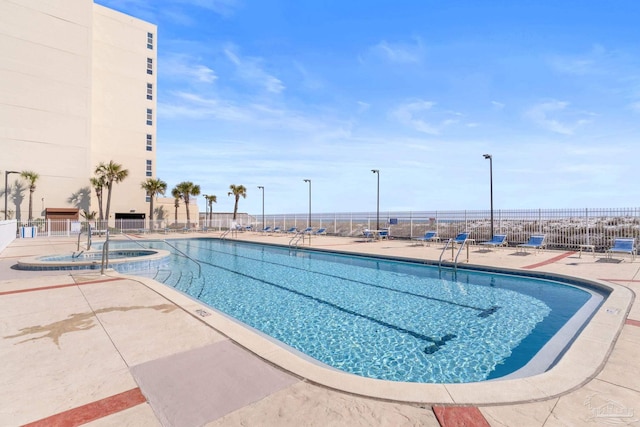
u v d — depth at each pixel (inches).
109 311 216.7
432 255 531.5
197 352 150.6
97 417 100.8
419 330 235.1
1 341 164.6
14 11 1168.8
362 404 108.2
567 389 116.6
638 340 160.7
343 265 524.7
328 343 214.2
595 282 309.4
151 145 1593.3
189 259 605.3
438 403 108.3
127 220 1389.0
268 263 553.9
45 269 389.1
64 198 1269.7
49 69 1241.4
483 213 709.9
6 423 97.9
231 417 100.9
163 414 102.4
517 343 209.5
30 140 1200.8
